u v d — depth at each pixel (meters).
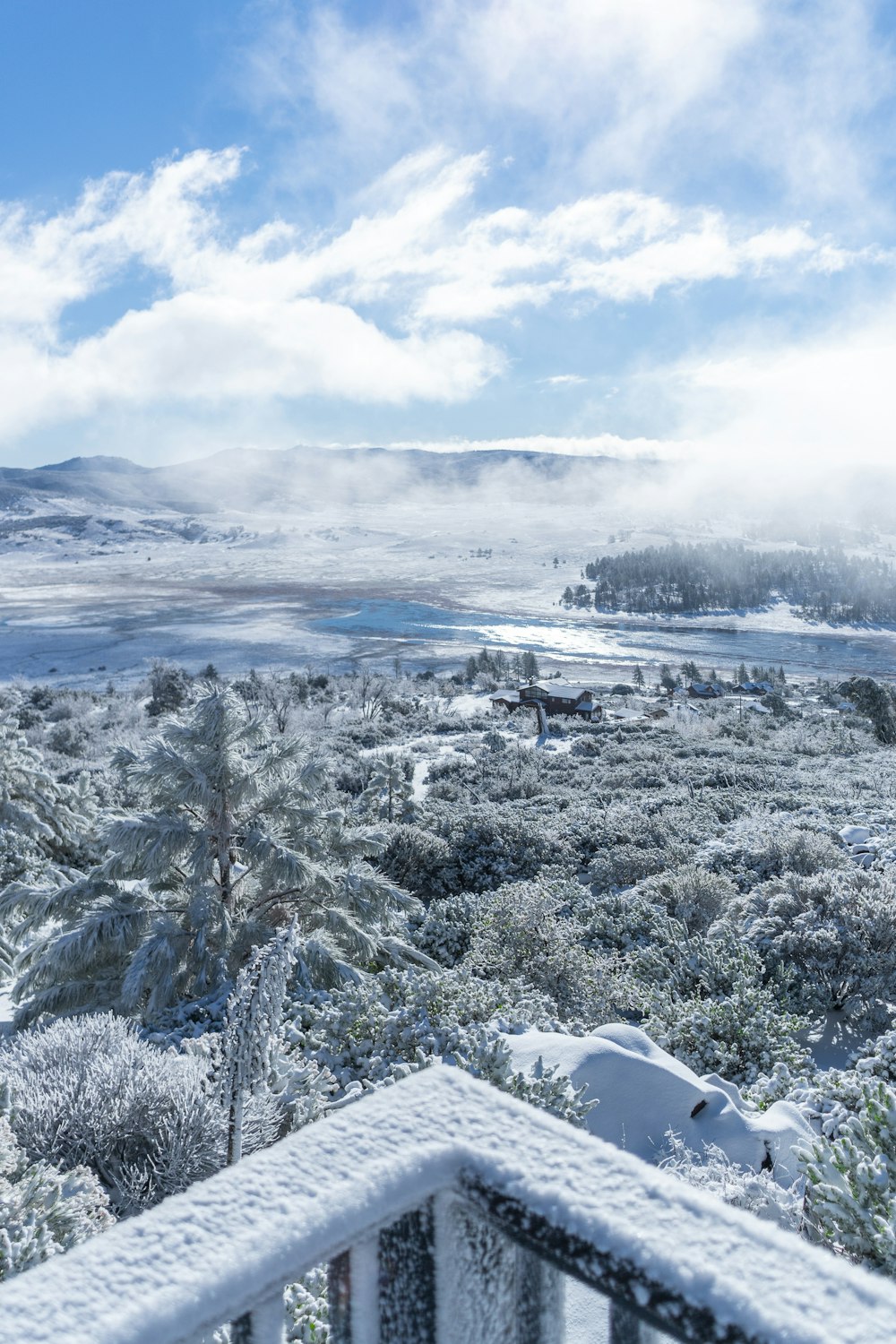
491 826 21.77
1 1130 5.41
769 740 57.44
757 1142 7.09
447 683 131.88
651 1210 0.80
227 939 11.54
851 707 90.62
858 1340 0.63
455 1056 7.84
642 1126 7.29
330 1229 0.82
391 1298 0.88
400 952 13.10
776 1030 10.25
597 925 15.62
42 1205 4.99
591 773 41.28
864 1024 11.18
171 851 12.11
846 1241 4.46
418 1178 0.86
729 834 21.61
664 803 28.34
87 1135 6.11
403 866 20.67
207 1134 6.02
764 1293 0.68
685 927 14.48
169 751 12.33
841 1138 5.05
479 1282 0.88
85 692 120.81
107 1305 0.74
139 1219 0.85
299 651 184.50
